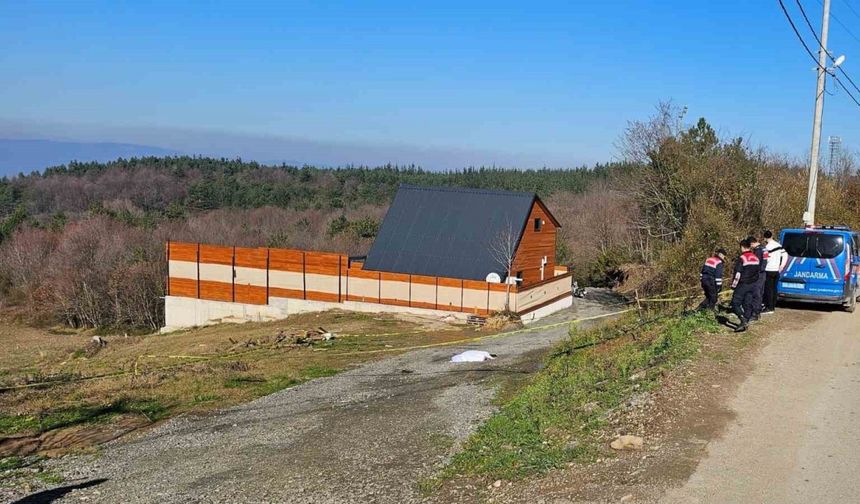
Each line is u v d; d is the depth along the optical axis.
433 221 35.81
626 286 41.53
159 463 11.45
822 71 21.98
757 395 9.95
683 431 8.56
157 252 53.81
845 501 6.62
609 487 7.23
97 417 15.45
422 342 24.61
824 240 17.03
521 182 111.50
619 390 10.61
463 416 12.34
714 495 6.83
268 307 36.50
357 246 58.44
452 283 31.59
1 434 14.24
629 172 42.69
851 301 17.11
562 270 39.09
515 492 7.57
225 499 9.20
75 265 52.53
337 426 12.68
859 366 11.64
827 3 21.59
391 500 8.26
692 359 11.82
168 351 28.16
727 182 27.06
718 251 15.36
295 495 9.02
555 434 9.25
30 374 24.67
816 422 8.82
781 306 17.94
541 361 17.81
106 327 48.66
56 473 11.37
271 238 61.03
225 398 16.50
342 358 21.42
